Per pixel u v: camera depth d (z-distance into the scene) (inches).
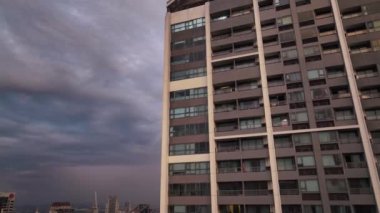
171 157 2253.9
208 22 2516.0
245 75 2230.6
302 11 2213.3
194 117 2306.8
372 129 1796.3
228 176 2007.9
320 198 1737.2
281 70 2124.8
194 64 2475.4
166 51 2588.6
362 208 1660.9
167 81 2495.1
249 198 1899.6
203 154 2164.1
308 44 2108.8
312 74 2023.9
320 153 1825.8
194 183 2108.8
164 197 2121.1
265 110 2060.8
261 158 1984.5
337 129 1839.3
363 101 1881.2
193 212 2030.0
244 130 2084.2
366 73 1962.4
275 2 2327.8
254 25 2365.9
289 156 1903.3
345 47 2003.0
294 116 1979.6
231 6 2491.4
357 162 1753.2
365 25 2041.1
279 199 1818.4
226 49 2423.7
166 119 2362.2
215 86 2330.2
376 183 1647.4
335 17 2092.8
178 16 2706.7
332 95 1936.5
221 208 1969.7
